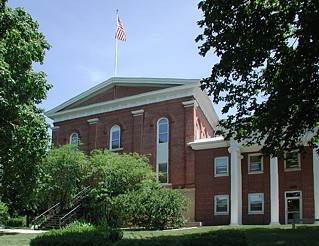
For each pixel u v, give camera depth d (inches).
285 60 816.3
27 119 983.0
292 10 772.0
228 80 896.9
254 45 807.7
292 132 888.9
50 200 1577.3
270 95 852.0
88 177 1555.1
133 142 1814.7
